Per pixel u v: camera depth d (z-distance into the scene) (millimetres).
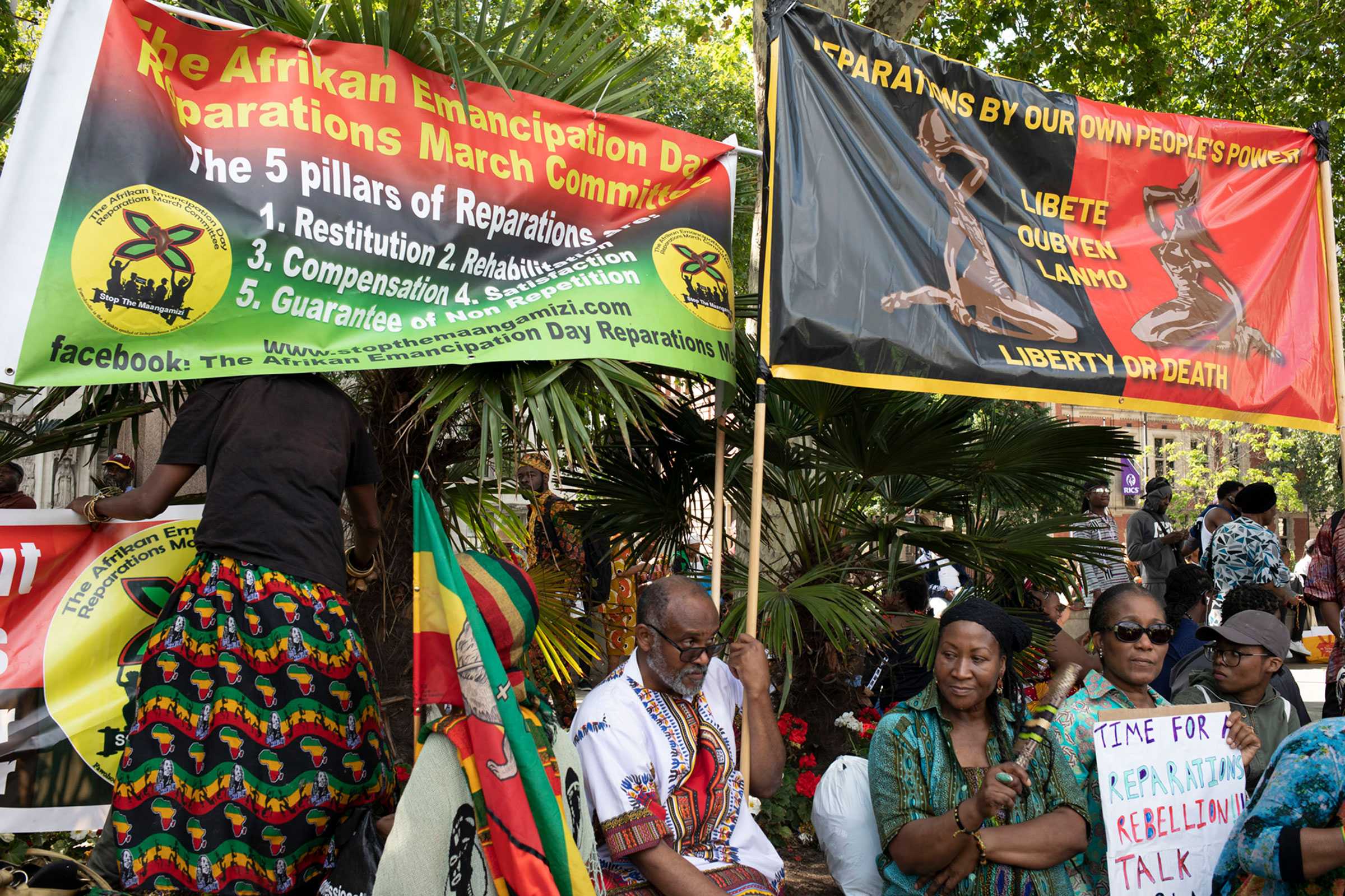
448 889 2482
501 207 3904
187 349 3303
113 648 3764
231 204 3441
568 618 5102
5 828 3584
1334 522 5871
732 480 5438
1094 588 10344
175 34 3439
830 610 4816
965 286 4348
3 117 3947
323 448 3326
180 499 4410
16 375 3059
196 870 2928
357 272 3619
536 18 4867
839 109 4277
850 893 3820
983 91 4508
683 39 14375
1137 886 3340
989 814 3188
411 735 4477
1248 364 4773
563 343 3846
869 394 5332
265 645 3039
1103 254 4629
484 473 4016
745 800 3459
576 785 2857
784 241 4121
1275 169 5016
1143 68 12023
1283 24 13789
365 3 3752
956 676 3402
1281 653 4141
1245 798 3561
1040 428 5527
